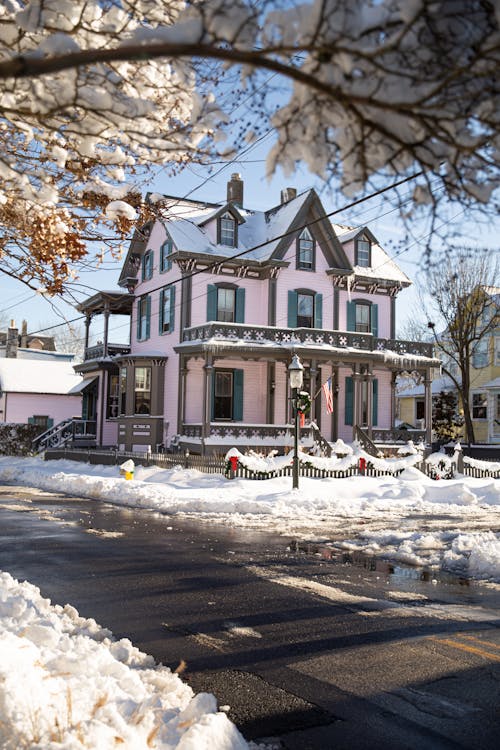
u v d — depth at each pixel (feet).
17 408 164.96
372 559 37.04
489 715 15.98
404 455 106.22
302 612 25.38
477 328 139.54
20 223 19.16
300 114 8.94
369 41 7.77
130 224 20.26
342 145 8.92
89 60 7.89
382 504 64.59
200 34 8.09
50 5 10.11
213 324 97.25
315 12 7.47
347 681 18.12
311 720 15.61
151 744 12.25
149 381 109.50
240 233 114.42
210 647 21.02
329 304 114.62
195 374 105.29
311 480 75.51
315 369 101.24
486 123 8.13
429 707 16.43
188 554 37.65
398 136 8.43
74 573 32.12
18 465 111.55
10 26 11.13
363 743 14.46
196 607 25.99
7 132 16.37
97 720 12.01
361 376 106.32
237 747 12.59
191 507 60.29
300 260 112.06
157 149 12.20
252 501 61.82
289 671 18.86
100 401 122.42
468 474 91.71
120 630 22.80
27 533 44.60
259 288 110.63
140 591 28.58
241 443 97.35
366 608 26.12
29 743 11.35
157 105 13.66
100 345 123.85
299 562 35.73
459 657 20.17
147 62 12.98
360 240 120.37
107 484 72.95
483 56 7.41
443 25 7.41
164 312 110.93
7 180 14.46
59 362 180.24
